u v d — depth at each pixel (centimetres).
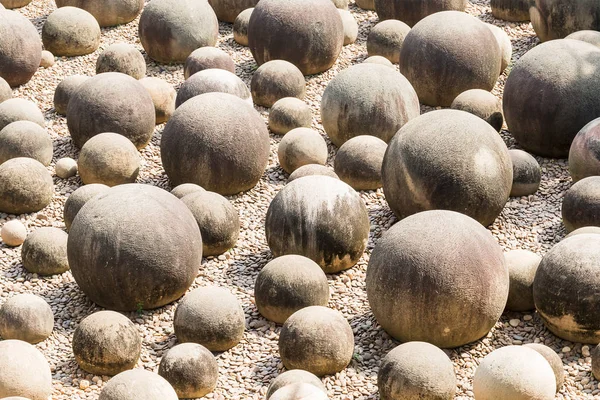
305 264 1305
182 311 1258
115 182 1617
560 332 1254
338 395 1175
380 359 1245
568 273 1228
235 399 1179
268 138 1639
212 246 1453
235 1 2183
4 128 1691
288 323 1212
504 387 1100
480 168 1435
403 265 1209
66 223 1507
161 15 2011
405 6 2091
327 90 1742
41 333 1280
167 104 1839
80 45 2048
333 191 1402
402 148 1462
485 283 1209
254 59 2048
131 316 1331
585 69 1659
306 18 1944
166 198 1347
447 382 1116
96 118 1703
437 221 1239
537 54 1697
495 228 1512
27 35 1927
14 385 1130
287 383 1113
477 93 1770
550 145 1684
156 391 1070
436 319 1205
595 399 1163
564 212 1473
